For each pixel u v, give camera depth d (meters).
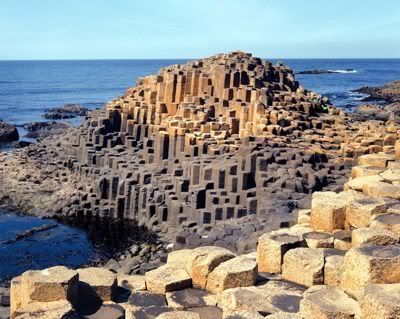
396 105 101.50
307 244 16.27
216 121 42.50
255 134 40.16
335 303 12.34
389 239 14.53
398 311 10.86
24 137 84.38
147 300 14.02
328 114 48.09
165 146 41.16
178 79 46.97
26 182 45.06
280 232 16.45
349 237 16.50
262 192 32.56
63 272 13.13
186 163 37.09
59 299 12.55
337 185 32.59
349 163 36.06
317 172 33.66
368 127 42.78
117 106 49.47
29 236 35.12
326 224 17.53
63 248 32.97
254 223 28.86
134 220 37.97
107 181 39.94
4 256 31.58
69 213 39.34
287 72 55.56
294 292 13.91
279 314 12.04
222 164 35.31
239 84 45.75
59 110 119.81
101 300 13.73
